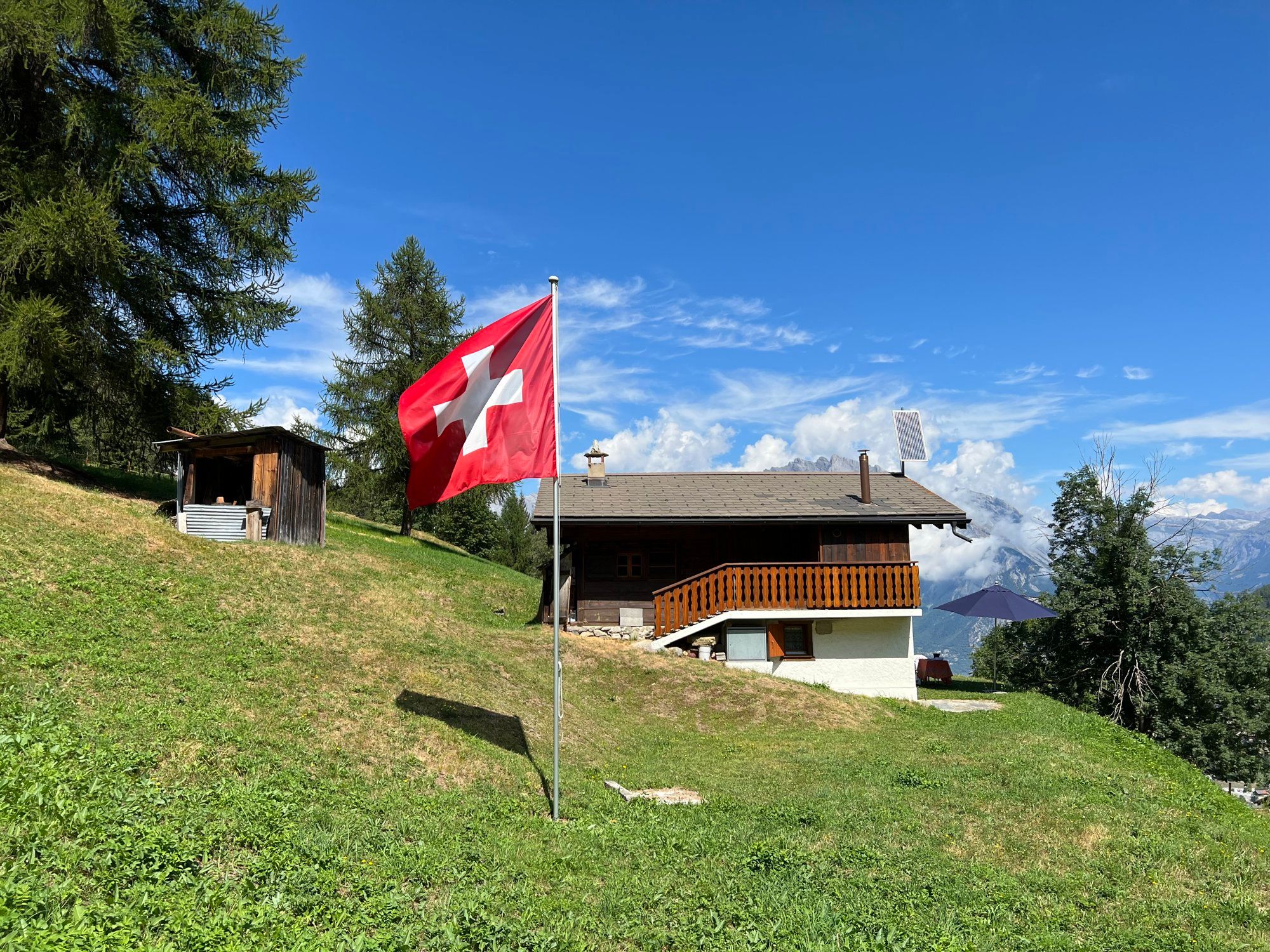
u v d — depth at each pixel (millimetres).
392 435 31734
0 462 18438
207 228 20891
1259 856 9141
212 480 20094
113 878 5250
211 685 10039
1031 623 28375
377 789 8664
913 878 7801
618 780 11047
